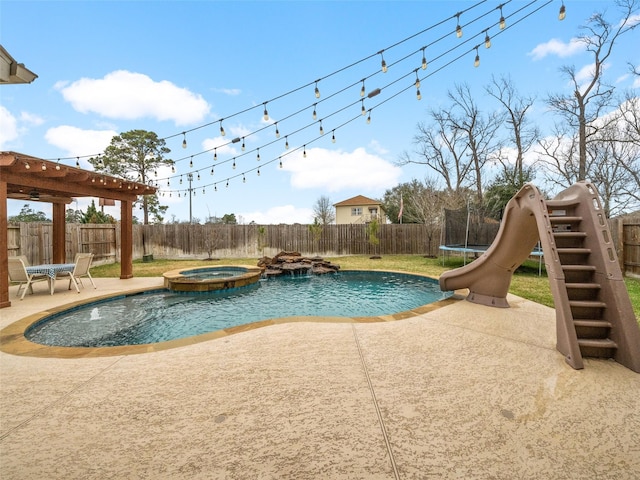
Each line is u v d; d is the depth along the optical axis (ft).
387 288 27.45
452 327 13.00
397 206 91.25
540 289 21.67
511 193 54.49
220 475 4.99
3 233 17.57
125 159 70.23
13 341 12.09
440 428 6.16
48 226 31.68
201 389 7.94
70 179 21.03
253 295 24.79
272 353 10.37
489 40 15.05
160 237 49.73
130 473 5.06
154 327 16.87
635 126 44.37
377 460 5.29
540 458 5.32
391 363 9.44
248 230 51.24
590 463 5.21
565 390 7.66
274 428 6.22
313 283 29.94
